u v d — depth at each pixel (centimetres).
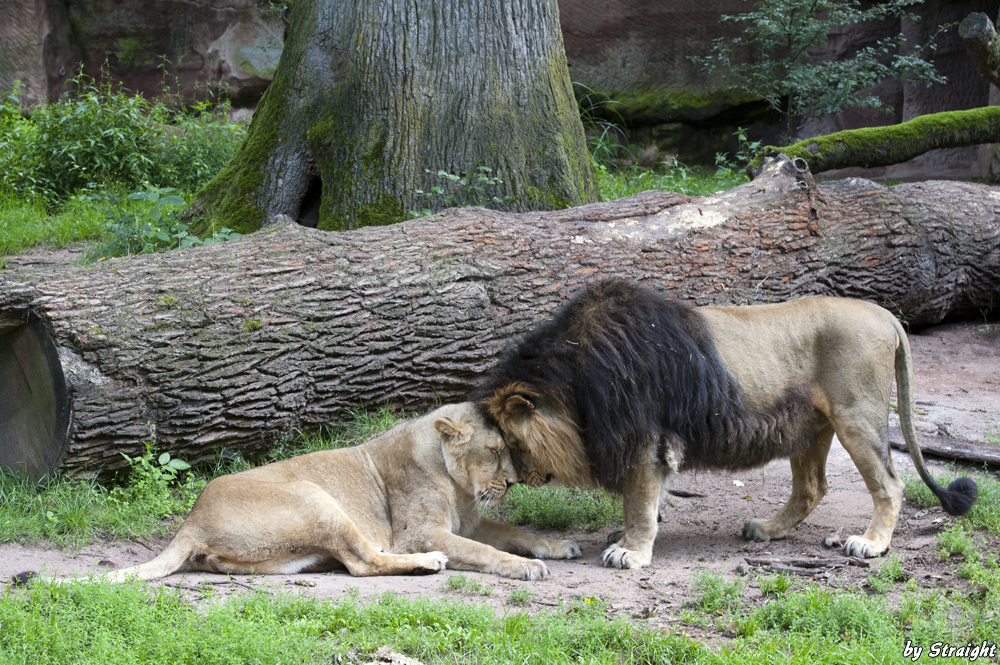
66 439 647
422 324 807
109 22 2094
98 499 637
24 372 670
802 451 607
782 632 432
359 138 1066
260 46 2083
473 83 1081
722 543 623
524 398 551
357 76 1078
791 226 1032
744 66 1852
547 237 906
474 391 606
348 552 539
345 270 798
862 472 587
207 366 701
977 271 1217
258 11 2092
